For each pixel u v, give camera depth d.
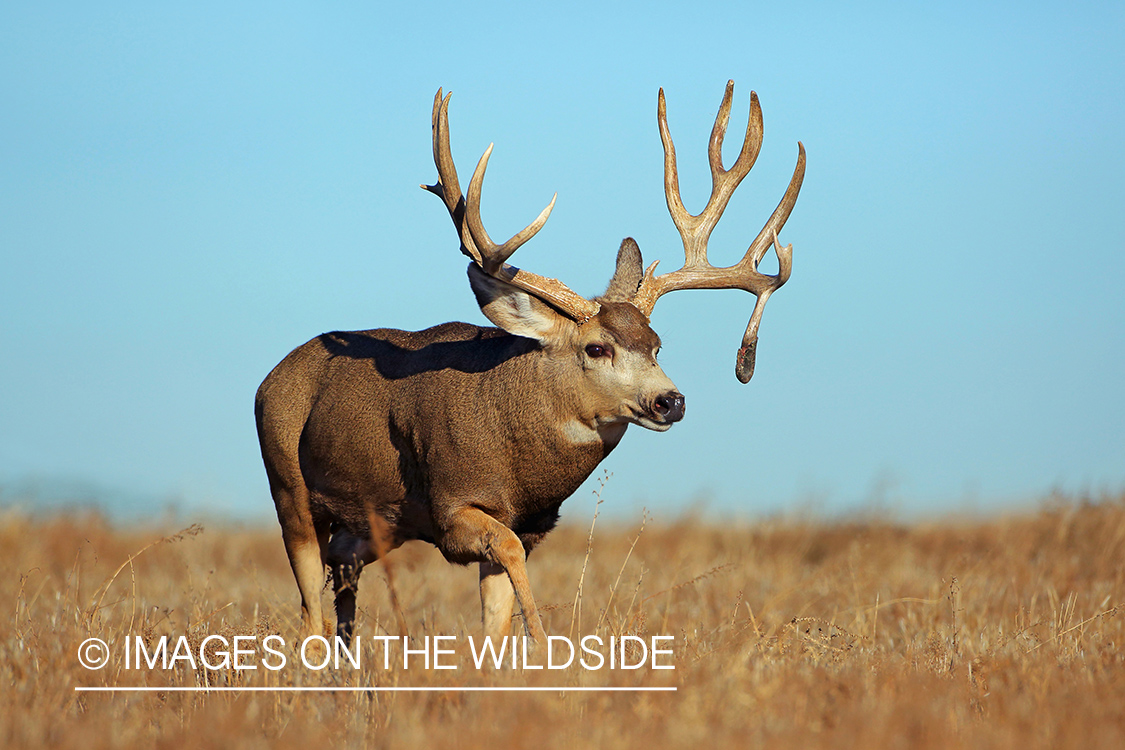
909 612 33.06
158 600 38.16
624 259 31.52
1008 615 32.66
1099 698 20.92
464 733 18.66
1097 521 47.69
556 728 18.73
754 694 20.73
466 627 30.78
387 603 35.16
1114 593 35.03
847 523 54.16
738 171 31.88
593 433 28.41
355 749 19.03
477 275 28.17
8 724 19.36
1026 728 19.12
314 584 31.28
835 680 22.06
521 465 28.17
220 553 57.25
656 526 60.75
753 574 44.53
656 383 27.70
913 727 19.27
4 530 56.47
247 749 18.50
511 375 28.17
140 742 19.42
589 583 40.66
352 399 30.00
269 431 31.75
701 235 31.50
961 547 47.00
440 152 29.06
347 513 30.64
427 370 29.27
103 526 61.16
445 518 28.14
